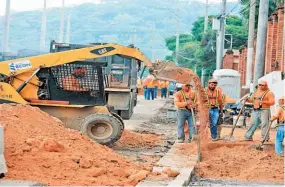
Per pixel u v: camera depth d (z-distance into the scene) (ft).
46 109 59.16
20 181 34.81
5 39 172.45
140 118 98.48
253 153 52.13
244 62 164.76
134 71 90.53
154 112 114.42
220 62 156.35
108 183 36.52
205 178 42.57
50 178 36.24
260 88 60.49
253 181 41.63
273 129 74.28
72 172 38.06
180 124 62.03
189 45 309.01
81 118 59.11
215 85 62.03
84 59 59.16
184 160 50.24
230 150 54.75
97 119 56.90
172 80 61.21
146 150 58.29
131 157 52.90
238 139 63.21
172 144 63.31
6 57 98.07
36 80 59.47
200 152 52.85
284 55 91.25
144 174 39.42
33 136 42.78
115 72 88.12
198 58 243.60
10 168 36.88
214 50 232.94
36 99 59.36
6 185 33.78
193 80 61.21
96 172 38.24
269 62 119.03
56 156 39.73
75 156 40.45
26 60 59.36
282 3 105.91
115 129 56.95
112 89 87.61
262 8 85.15
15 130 42.88
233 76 103.81
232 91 104.01
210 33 237.45
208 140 61.31
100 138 56.90
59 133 45.98
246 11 163.73
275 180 42.01
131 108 94.89
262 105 59.93
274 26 114.32
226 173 44.47
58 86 59.52
